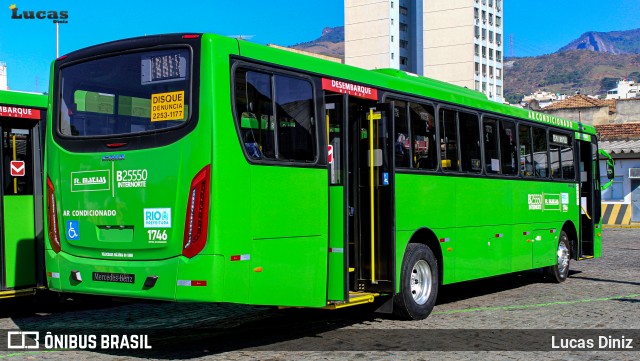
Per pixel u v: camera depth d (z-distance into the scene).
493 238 12.41
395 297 10.09
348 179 9.25
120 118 8.05
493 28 127.06
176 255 7.47
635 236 28.98
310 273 8.46
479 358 7.92
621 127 45.47
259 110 7.93
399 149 10.07
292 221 8.21
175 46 7.71
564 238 15.30
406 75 11.13
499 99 129.75
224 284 7.34
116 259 7.89
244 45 7.85
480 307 11.65
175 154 7.53
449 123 11.38
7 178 10.33
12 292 10.23
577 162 16.22
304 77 8.62
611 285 14.60
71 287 8.27
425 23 123.88
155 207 7.62
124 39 8.21
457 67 121.25
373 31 125.06
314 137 8.69
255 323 10.16
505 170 12.95
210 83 7.43
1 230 10.20
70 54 8.67
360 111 9.80
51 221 8.58
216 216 7.30
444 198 11.04
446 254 11.04
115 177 7.95
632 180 38.03
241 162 7.59
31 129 10.70
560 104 67.19
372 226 9.65
